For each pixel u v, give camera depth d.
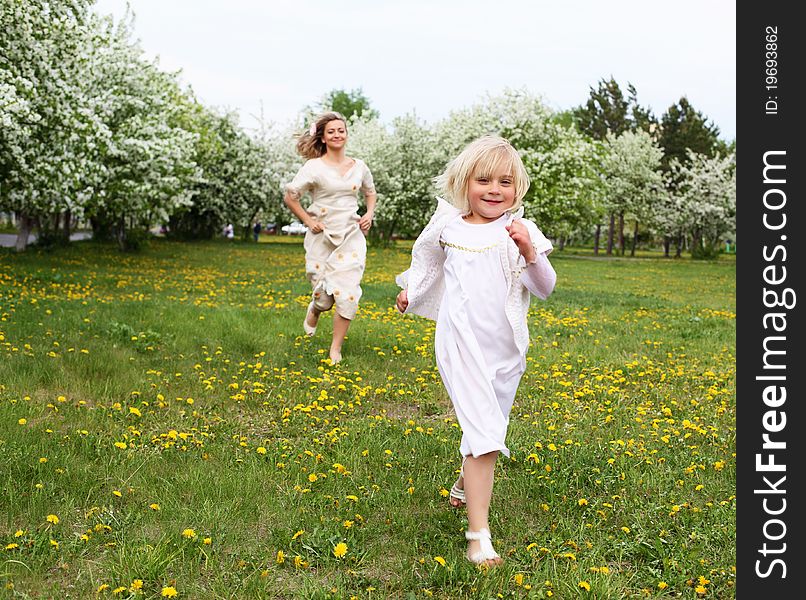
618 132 70.81
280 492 4.16
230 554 3.44
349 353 8.25
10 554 3.23
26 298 11.27
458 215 3.77
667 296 20.48
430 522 3.88
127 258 25.72
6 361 6.64
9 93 15.16
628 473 4.67
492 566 3.30
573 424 5.90
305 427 5.48
